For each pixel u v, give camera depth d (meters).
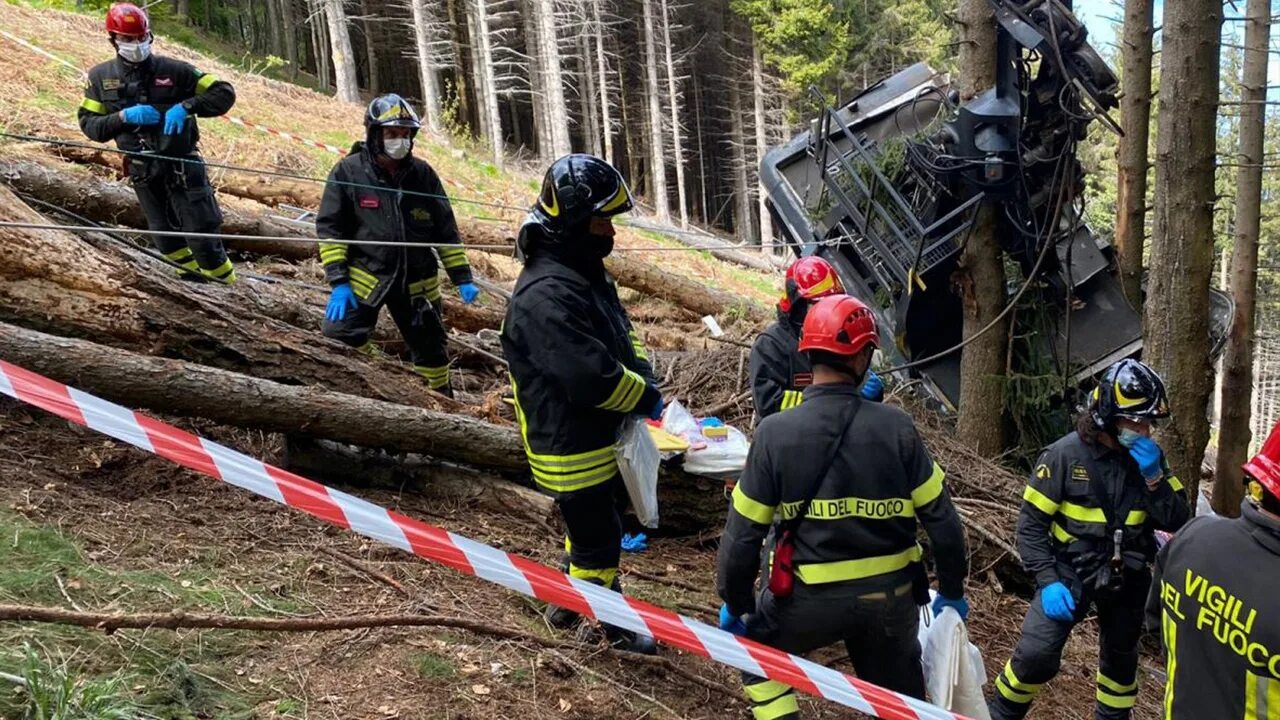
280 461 4.13
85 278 4.00
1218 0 5.31
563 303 3.00
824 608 2.72
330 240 4.82
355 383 4.49
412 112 4.78
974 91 6.30
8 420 3.77
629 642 3.45
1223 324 7.31
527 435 3.23
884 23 32.62
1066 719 4.28
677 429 4.65
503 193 17.92
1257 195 8.88
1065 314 6.88
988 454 6.55
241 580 3.17
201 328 4.20
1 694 2.27
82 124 5.48
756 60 35.47
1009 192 6.20
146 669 2.59
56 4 17.25
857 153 7.20
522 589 2.42
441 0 36.22
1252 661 1.93
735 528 2.73
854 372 2.79
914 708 2.68
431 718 2.74
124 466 3.75
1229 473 8.80
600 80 34.09
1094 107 5.72
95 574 2.93
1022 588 5.42
